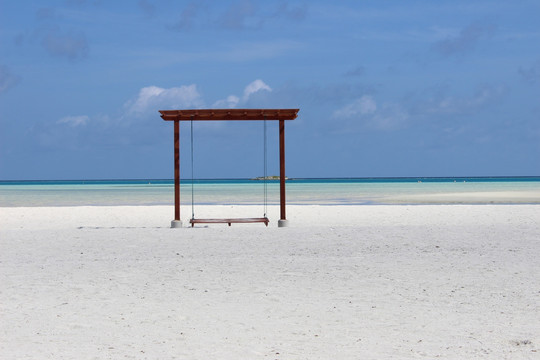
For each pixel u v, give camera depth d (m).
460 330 6.10
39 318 6.73
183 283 8.81
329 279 9.05
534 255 11.32
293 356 5.24
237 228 17.09
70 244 13.54
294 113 17.41
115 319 6.68
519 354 5.24
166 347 5.57
